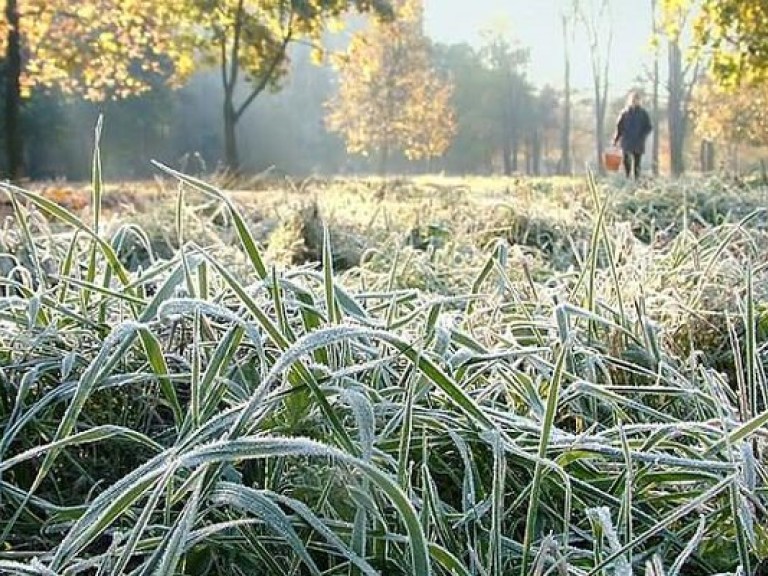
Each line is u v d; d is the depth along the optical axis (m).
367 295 2.06
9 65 20.28
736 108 42.25
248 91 56.94
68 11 20.97
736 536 1.41
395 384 1.93
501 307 2.49
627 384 2.26
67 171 43.25
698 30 17.23
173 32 25.59
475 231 6.01
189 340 2.03
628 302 2.80
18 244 3.34
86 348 2.00
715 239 3.72
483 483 1.72
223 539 1.40
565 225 5.91
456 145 67.12
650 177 12.25
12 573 1.11
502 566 1.42
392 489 1.18
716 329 2.68
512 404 1.91
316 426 1.53
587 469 1.70
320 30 28.83
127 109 45.56
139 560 1.51
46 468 1.48
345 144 60.28
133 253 4.13
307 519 1.27
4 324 2.17
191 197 7.72
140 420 1.91
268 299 2.16
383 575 1.38
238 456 1.15
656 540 1.58
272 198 8.45
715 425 1.82
